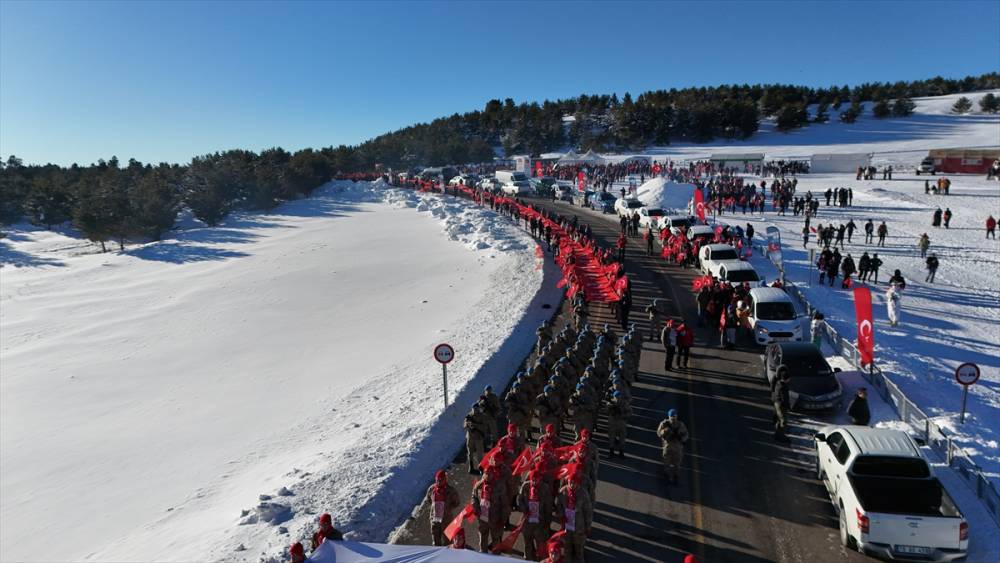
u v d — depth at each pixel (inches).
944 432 587.5
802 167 3223.4
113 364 1091.9
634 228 1770.4
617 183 3157.0
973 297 1102.4
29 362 1140.5
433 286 1473.9
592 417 585.3
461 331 1048.2
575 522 397.1
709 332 949.2
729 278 1078.4
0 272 2146.9
